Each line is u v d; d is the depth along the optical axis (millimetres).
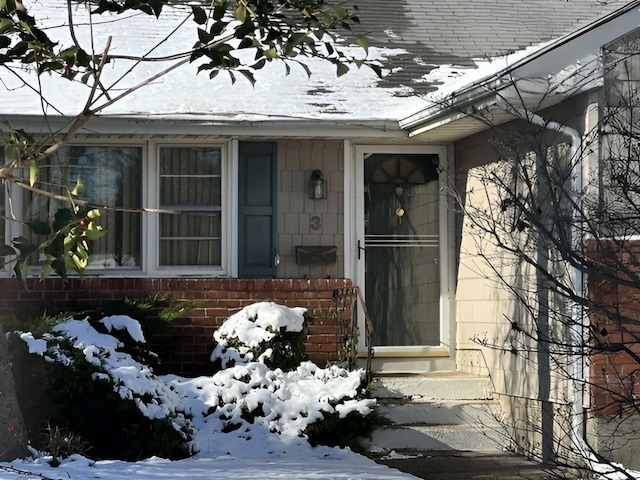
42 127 10695
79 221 5508
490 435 10406
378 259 12188
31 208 11438
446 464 9594
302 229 11820
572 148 9156
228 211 11695
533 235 8250
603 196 8055
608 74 9266
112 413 9094
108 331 10336
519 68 9055
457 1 14758
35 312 11109
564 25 14453
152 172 11641
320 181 11789
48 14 13195
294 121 11000
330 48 6902
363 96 12078
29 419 8922
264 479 7496
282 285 11523
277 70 12656
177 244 11703
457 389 11031
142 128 10875
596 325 7094
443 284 12172
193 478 7406
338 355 11367
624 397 7234
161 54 12656
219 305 11398
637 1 9047
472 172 11453
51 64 6371
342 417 9836
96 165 11625
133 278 11312
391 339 12125
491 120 9570
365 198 12195
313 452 9555
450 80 12680
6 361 8000
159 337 11273
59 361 8992
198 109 11211
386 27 13898
